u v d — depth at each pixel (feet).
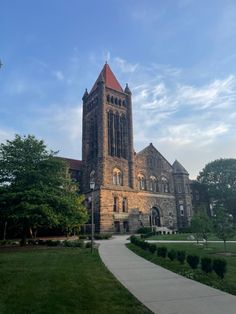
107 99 223.51
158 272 51.44
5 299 33.04
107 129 214.69
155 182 233.35
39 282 41.39
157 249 72.43
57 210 107.96
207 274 47.78
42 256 73.67
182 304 31.81
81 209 143.33
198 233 106.93
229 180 265.95
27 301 32.14
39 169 108.58
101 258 69.67
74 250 90.38
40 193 99.30
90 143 227.20
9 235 160.76
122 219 196.34
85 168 221.05
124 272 51.31
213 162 279.69
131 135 224.53
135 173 220.43
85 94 244.01
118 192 200.85
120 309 29.84
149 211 217.77
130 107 232.94
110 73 245.24
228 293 36.50
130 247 96.27
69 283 40.88
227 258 68.28
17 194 98.07
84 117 237.66
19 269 52.54
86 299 33.22
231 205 256.93
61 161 115.24
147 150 236.63
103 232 183.93
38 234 169.27
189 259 53.42
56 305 30.73
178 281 43.78
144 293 36.50
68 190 119.75
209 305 31.37
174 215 234.58
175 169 252.01
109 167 203.41
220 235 88.48
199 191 277.85
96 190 196.65
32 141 113.19
